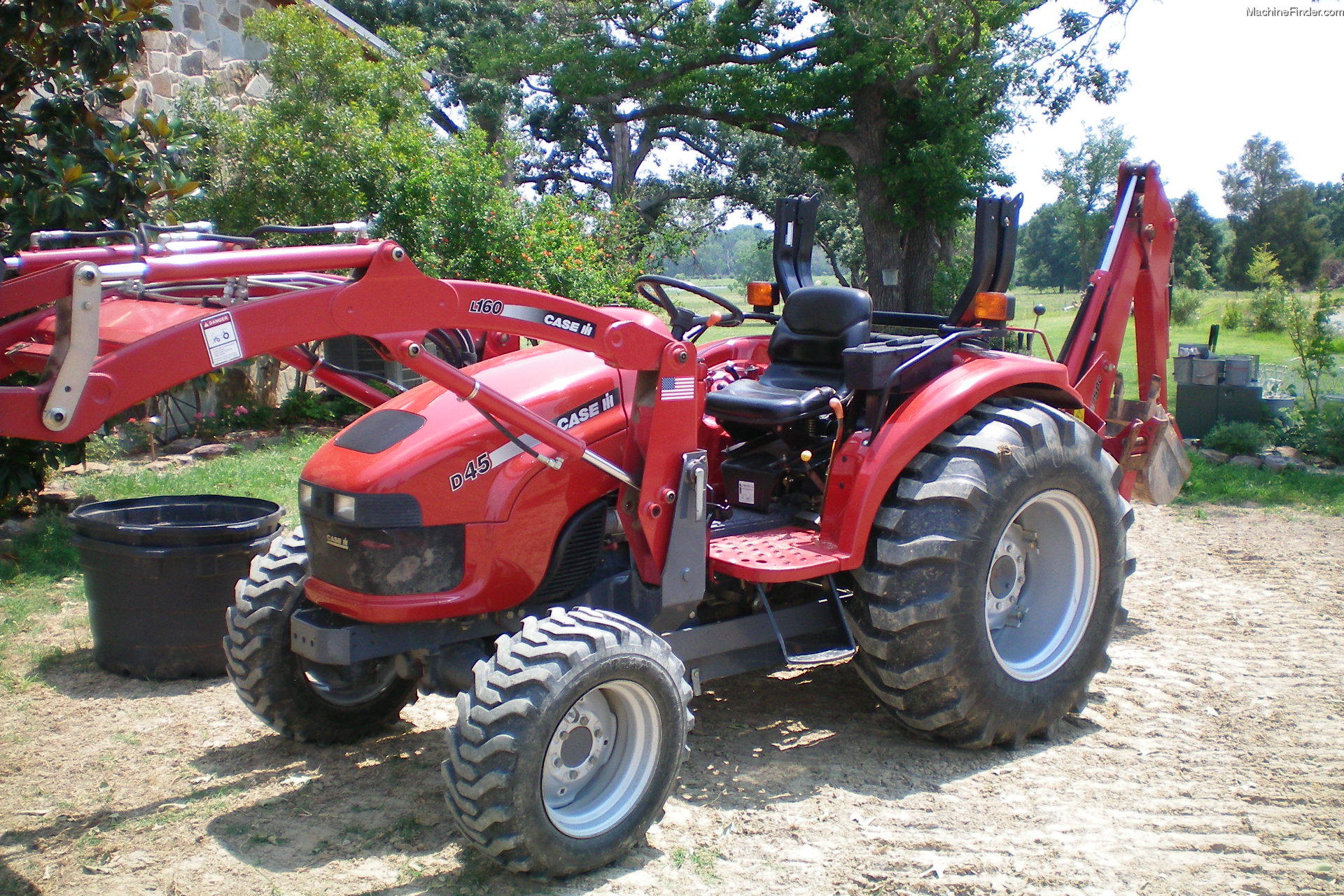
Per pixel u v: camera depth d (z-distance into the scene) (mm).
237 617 3932
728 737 4203
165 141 7238
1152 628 5543
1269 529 7707
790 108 21469
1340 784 3766
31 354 2938
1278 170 66750
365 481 3346
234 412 11320
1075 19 20203
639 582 3715
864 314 4355
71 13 6359
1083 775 3867
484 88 29516
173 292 3215
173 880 3154
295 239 10680
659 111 23453
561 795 3186
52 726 4348
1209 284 58250
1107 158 46906
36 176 6426
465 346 4281
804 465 4281
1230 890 3078
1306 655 5117
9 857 3301
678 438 3611
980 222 4301
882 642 3809
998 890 3080
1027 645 4258
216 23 11820
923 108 20047
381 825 3500
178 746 4160
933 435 3922
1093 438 4305
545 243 12055
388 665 4133
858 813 3564
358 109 11555
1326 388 13102
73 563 6473
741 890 3092
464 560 3475
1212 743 4145
